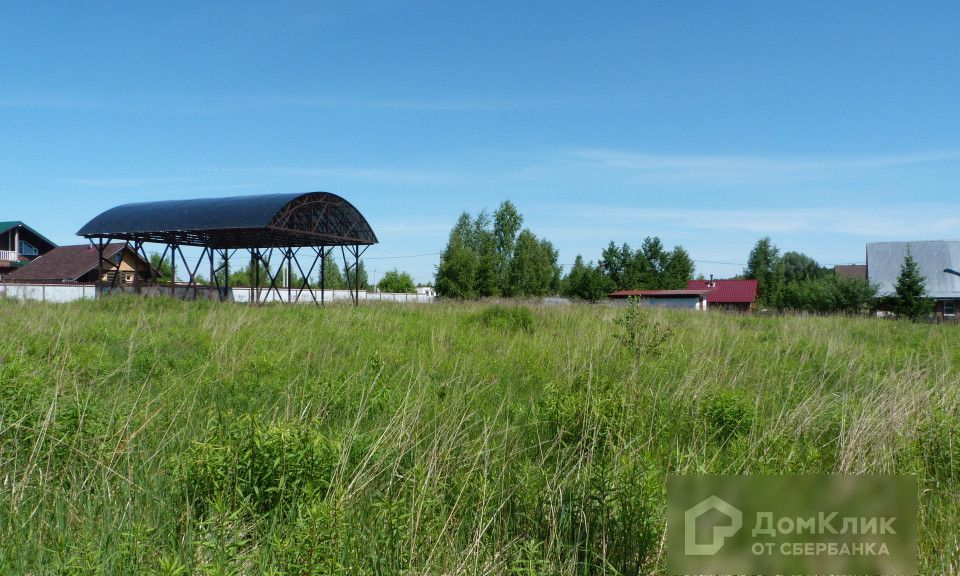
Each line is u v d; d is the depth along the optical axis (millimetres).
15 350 7957
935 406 6059
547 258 67188
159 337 10930
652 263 80125
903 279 41562
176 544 3605
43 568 3297
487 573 3494
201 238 34375
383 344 11086
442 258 54375
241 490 3957
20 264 53312
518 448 5293
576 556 3559
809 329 16047
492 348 11484
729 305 62219
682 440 5789
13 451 4543
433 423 5527
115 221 30922
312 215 30781
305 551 3254
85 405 5164
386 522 3709
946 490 4598
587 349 9633
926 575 3574
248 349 9891
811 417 5945
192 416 5941
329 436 5043
